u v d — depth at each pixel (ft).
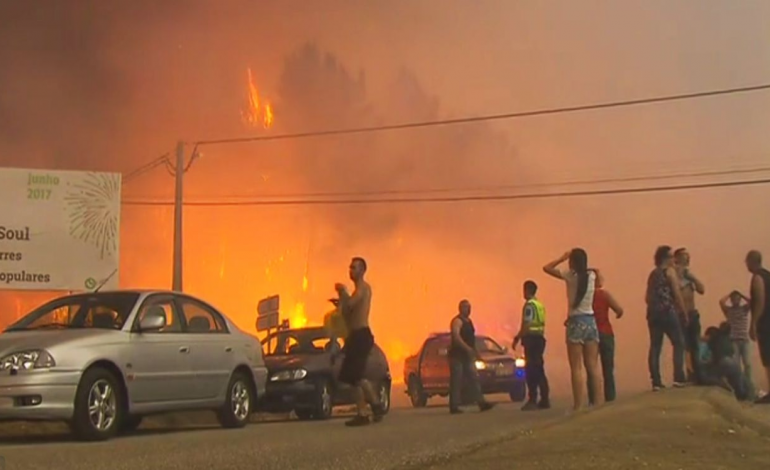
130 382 76.07
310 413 108.06
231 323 91.30
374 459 56.08
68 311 80.23
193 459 58.95
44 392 69.97
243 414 89.66
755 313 91.20
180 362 81.66
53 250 136.67
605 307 93.81
